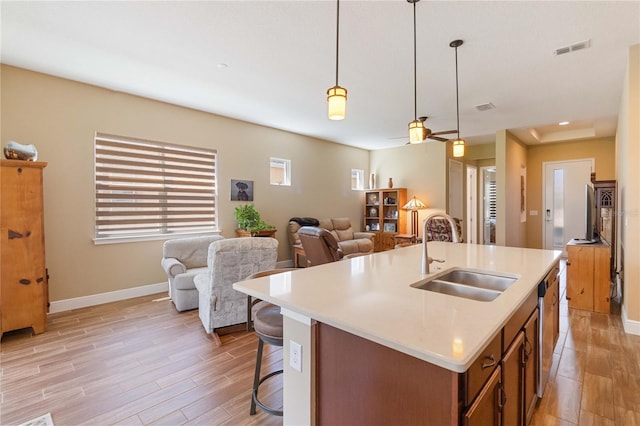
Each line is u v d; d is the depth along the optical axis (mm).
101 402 1993
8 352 2654
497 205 5934
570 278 3842
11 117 3346
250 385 2193
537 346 1871
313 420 1366
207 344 2816
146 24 2520
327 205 6953
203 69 3359
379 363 1127
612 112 4805
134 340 2893
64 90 3666
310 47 2865
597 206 4801
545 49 2887
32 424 1791
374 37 2680
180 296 3645
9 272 2898
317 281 1710
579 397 2061
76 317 3467
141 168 4293
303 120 5332
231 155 5234
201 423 1815
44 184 3555
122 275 4125
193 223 4812
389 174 7770
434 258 2410
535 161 7391
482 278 1984
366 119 5215
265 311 1968
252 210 5125
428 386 998
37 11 2346
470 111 4766
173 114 4551
